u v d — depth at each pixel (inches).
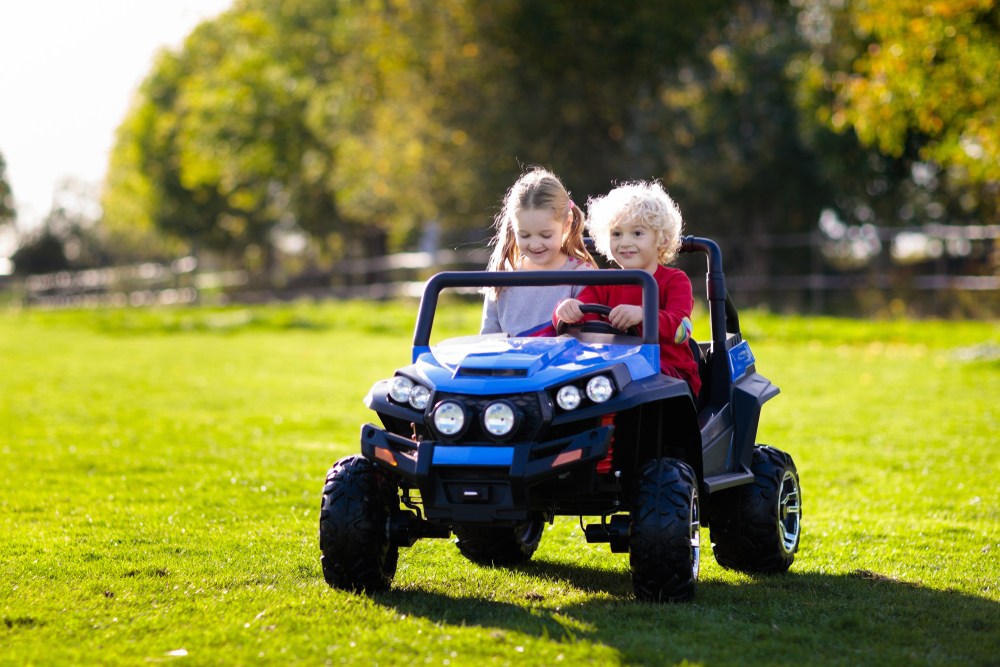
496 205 1242.6
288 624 178.2
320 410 528.4
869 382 615.2
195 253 2564.0
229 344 978.7
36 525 268.8
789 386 597.6
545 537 266.1
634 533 186.5
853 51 1006.4
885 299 1112.2
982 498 313.9
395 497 203.9
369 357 822.5
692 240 240.7
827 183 1327.5
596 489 190.9
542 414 178.9
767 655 163.6
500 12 1175.6
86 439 427.5
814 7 1239.5
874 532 268.7
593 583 216.1
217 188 2229.3
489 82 1234.6
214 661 159.8
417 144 1256.2
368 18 1284.4
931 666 158.7
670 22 1173.7
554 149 1237.1
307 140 1737.2
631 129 1290.6
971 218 1336.1
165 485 329.4
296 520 279.7
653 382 190.4
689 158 1279.5
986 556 242.5
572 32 1178.6
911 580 219.3
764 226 1379.2
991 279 1035.9
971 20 592.4
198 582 209.9
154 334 1152.8
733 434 223.8
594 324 211.8
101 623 180.9
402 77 1277.1
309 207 1999.3
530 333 222.5
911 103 636.7
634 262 221.9
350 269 1620.3
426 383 187.8
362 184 1443.2
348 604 190.5
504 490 177.3
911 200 1364.4
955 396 555.2
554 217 218.8
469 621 183.2
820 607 193.5
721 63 1322.6
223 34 1914.4
